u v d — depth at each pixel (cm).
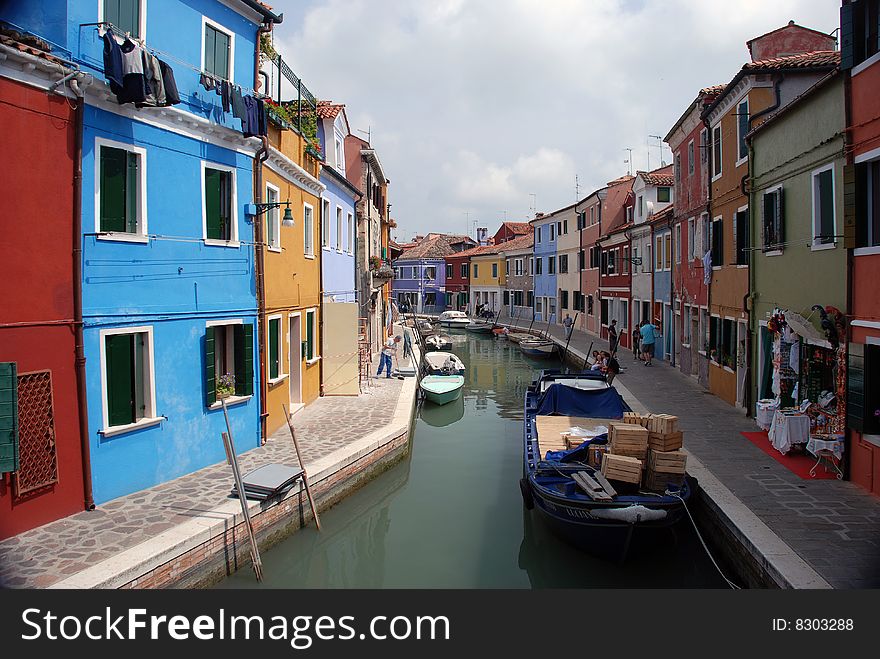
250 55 1116
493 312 5259
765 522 779
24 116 733
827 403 1014
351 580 852
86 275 808
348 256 2070
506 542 978
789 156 1152
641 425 896
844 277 936
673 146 2147
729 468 1005
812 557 682
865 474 895
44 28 770
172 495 877
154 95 840
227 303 1056
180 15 950
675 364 2197
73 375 794
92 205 813
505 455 1473
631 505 787
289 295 1364
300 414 1430
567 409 1251
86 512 807
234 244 1070
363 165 2489
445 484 1262
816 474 967
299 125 1427
